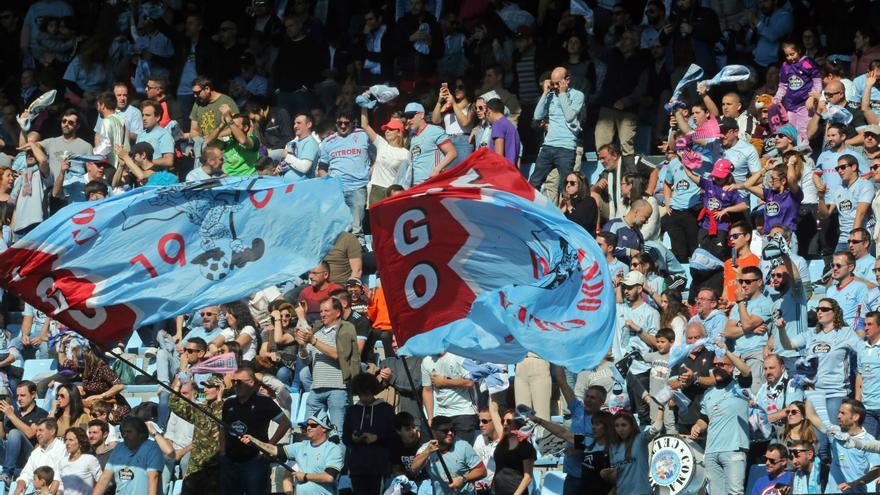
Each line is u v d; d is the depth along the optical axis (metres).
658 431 53.94
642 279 58.16
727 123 66.69
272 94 79.69
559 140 71.06
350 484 54.84
